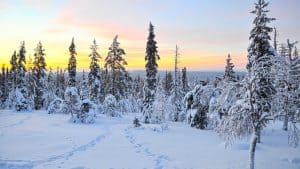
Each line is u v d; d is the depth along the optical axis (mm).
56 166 16562
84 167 16594
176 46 55938
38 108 63219
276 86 14719
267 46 26266
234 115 14805
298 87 14680
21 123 35656
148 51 41906
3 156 18203
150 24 42156
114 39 55688
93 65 56812
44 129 30594
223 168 17203
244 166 17719
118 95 55406
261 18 26203
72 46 60938
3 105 69625
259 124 14914
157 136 28547
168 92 53250
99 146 22812
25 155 18672
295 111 14656
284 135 31578
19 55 62938
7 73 77938
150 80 41375
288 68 14664
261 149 23781
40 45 63844
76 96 41094
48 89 65750
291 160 19812
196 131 32562
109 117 46688
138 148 22422
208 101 35156
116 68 55438
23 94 60281
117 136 28047
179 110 47281
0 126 32094
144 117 39281
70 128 32406
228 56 41156
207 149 22531
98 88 56719
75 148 21406
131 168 16750
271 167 18000
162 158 19375
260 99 14656
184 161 18656
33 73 63500
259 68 14750
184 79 63531
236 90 15719
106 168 16594
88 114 38281
